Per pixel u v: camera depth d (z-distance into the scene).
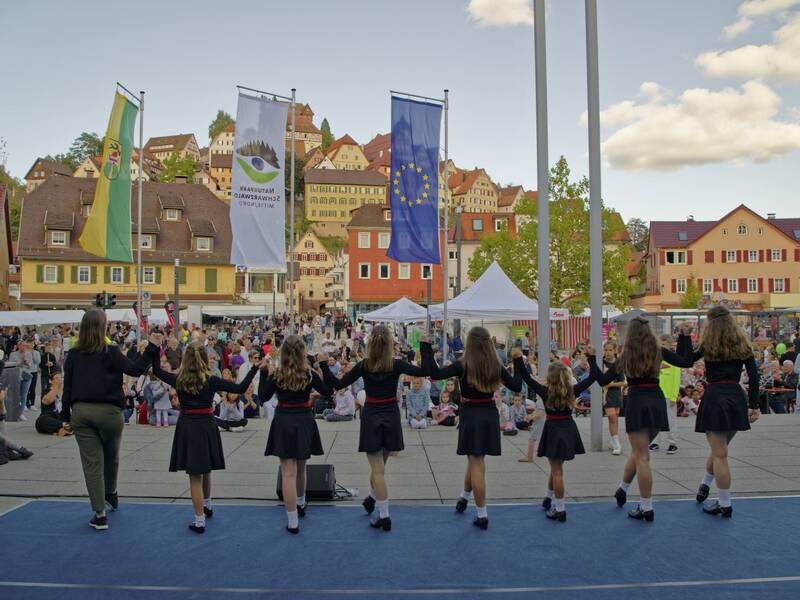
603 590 5.30
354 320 63.44
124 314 36.59
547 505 7.41
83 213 55.75
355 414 15.14
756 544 6.28
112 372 6.73
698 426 7.12
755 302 65.38
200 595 5.24
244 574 5.64
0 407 9.51
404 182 14.55
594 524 6.91
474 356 6.63
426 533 6.66
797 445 10.79
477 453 6.71
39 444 11.02
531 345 28.97
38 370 18.73
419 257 14.56
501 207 150.25
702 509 7.40
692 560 5.90
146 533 6.66
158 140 176.75
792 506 7.48
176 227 57.97
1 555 6.06
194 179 142.12
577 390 7.01
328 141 183.50
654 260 69.75
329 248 122.56
